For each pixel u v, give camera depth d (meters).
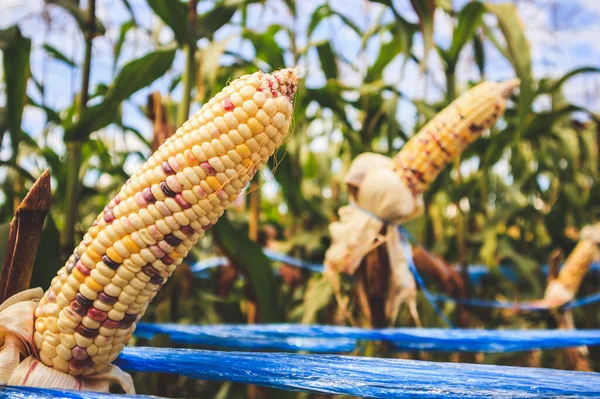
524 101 3.47
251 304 3.28
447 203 4.51
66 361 1.33
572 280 3.82
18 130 3.04
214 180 1.22
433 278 3.23
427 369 1.26
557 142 5.08
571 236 5.99
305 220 5.59
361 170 2.84
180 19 3.02
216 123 1.20
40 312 1.34
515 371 1.24
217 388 4.18
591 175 5.59
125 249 1.25
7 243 1.68
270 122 1.20
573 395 1.05
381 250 2.85
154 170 1.24
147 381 3.25
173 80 4.57
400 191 2.73
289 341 2.21
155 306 3.41
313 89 4.03
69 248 2.80
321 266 5.11
